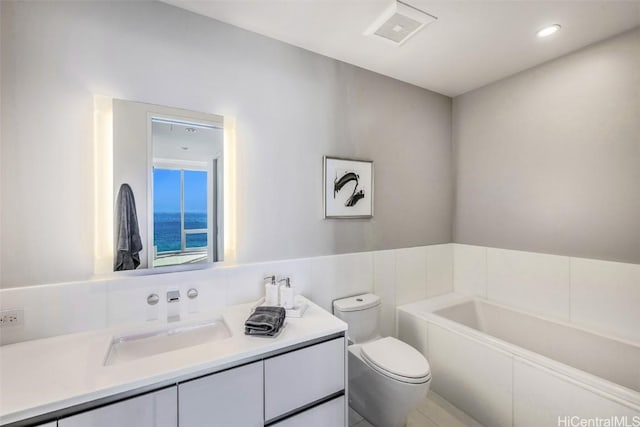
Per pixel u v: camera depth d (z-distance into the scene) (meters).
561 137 2.04
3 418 0.80
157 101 1.50
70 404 0.88
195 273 1.59
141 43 1.46
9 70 1.21
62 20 1.29
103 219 1.39
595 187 1.88
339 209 2.13
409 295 2.52
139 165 1.46
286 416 1.29
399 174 2.47
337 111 2.11
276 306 1.55
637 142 1.70
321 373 1.38
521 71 2.27
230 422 1.15
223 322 1.52
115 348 1.29
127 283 1.42
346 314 1.98
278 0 1.49
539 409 1.56
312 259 2.00
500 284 2.43
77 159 1.33
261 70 1.79
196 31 1.59
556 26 1.70
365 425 1.79
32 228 1.25
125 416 0.96
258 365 1.20
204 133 1.63
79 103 1.33
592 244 1.90
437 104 2.71
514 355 1.67
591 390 1.37
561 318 2.05
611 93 1.80
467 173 2.69
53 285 1.28
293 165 1.93
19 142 1.22
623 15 1.59
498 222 2.45
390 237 2.43
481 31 1.75
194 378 1.07
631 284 1.74
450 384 2.02
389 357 1.70
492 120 2.48
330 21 1.66
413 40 1.85
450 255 2.80
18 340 1.22
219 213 1.68
